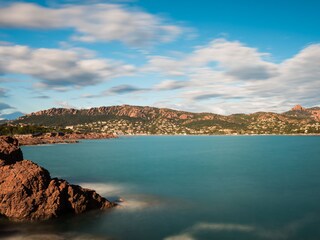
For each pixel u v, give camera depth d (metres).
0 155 58.06
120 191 60.22
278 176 82.50
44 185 43.47
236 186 67.38
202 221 42.06
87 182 70.75
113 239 35.50
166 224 40.62
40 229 37.97
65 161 120.44
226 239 36.16
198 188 64.44
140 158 135.75
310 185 69.06
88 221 40.75
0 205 41.84
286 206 50.47
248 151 179.62
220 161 122.94
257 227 40.28
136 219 42.16
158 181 72.94
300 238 36.66
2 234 36.34
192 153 166.38
